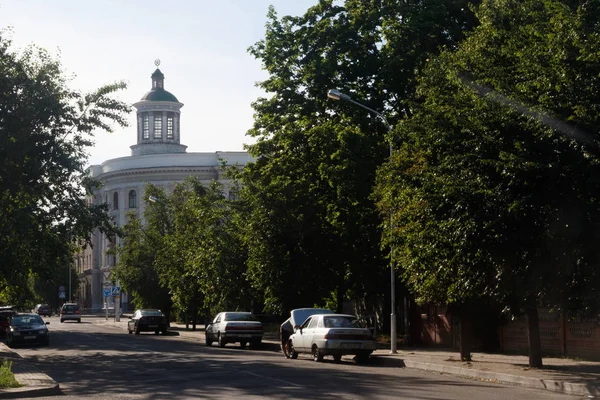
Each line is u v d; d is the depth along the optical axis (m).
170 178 92.62
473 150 18.52
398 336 37.03
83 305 117.88
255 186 36.50
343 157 31.75
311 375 20.16
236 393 16.00
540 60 17.16
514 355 26.36
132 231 63.44
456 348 31.22
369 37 35.78
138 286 61.94
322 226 35.38
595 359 23.98
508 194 17.80
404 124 20.72
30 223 33.31
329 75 34.97
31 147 32.22
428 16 33.19
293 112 36.12
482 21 20.89
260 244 36.00
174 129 101.69
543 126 16.69
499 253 18.47
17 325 38.44
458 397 15.19
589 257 17.31
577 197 17.19
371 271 35.03
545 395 16.05
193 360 26.45
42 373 20.44
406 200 21.34
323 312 29.75
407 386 17.41
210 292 44.00
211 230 42.75
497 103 17.92
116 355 29.83
